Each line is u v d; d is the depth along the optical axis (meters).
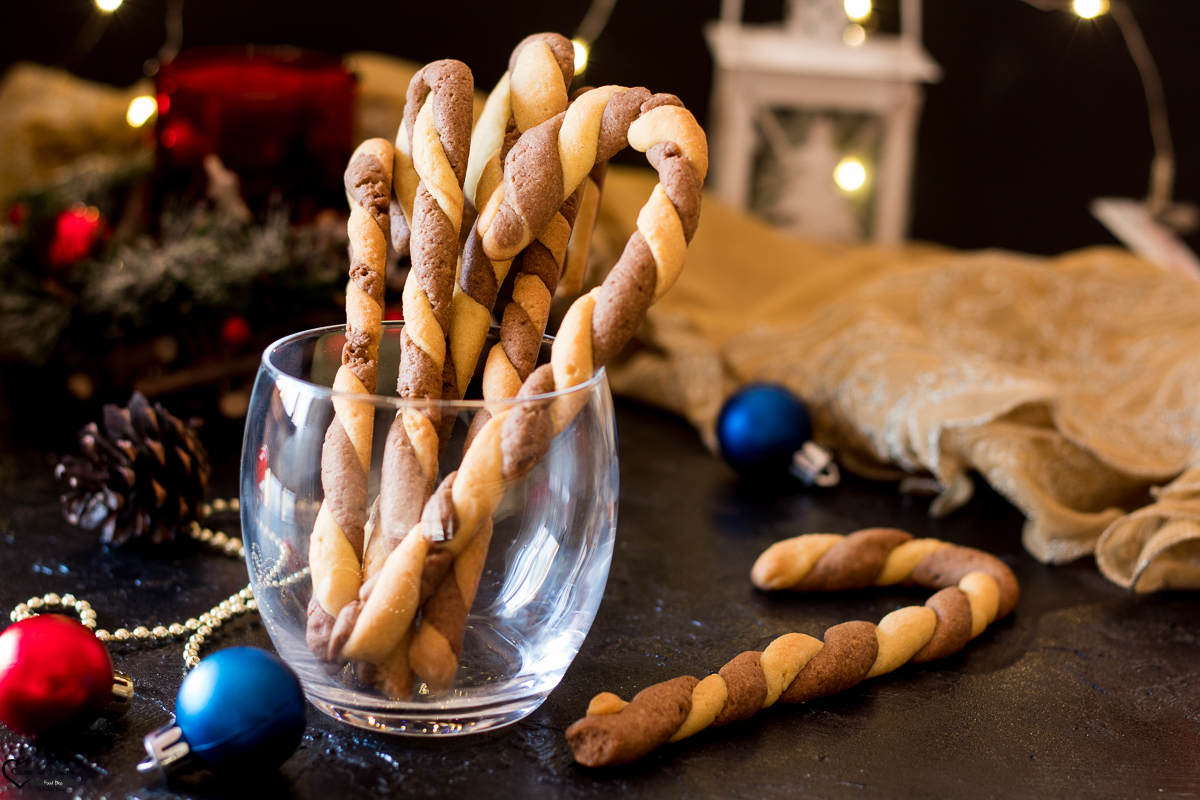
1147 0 1.16
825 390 0.71
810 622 0.56
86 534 0.60
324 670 0.46
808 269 0.94
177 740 0.45
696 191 0.45
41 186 0.79
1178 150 1.19
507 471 0.44
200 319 0.67
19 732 0.46
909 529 0.65
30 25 1.08
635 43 1.14
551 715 0.49
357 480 0.45
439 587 0.45
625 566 0.60
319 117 0.69
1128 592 0.60
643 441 0.75
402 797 0.45
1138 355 0.76
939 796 0.47
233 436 0.69
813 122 1.17
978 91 1.18
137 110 0.84
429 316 0.46
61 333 0.67
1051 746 0.49
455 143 0.46
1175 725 0.51
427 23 1.12
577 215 0.49
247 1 1.10
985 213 1.21
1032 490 0.62
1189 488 0.61
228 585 0.57
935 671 0.54
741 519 0.65
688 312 0.84
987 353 0.77
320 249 0.68
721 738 0.49
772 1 1.14
